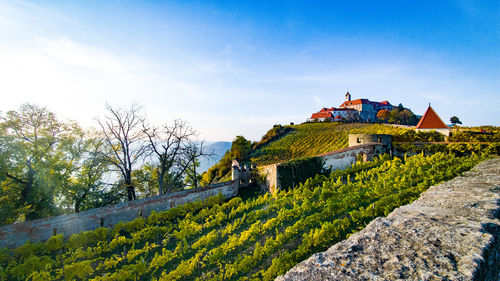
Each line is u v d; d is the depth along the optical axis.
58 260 12.57
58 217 15.15
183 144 25.17
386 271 2.95
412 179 17.28
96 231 15.05
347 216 13.61
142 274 11.15
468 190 5.86
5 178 16.66
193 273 10.92
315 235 10.85
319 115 109.94
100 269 11.83
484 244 3.23
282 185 22.45
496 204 4.67
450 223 3.93
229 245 11.77
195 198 21.83
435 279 2.71
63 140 19.61
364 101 118.19
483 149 24.39
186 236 15.06
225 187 24.20
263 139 73.62
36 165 17.59
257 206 19.84
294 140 62.59
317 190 19.16
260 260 11.09
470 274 2.69
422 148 28.23
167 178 29.81
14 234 13.65
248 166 29.06
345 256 3.33
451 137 29.27
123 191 24.20
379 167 23.73
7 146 16.22
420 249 3.28
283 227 14.16
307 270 3.14
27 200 18.00
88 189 21.09
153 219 17.56
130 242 14.48
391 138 31.80
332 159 25.66
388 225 4.08
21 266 11.05
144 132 23.67
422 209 4.77
